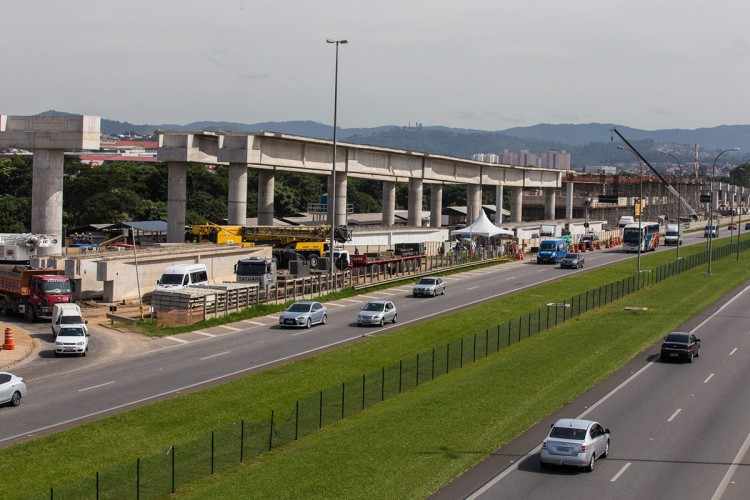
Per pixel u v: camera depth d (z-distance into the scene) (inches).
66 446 1539.1
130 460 1466.5
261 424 1678.2
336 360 2305.6
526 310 3248.0
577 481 1371.8
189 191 7111.2
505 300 3481.8
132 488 1306.6
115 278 3228.3
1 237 3489.2
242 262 3449.8
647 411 1823.3
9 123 3440.0
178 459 1456.7
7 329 2453.2
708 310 3361.2
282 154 4498.0
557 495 1302.9
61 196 3513.8
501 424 1696.6
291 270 3764.8
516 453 1525.6
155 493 1289.4
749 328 2957.7
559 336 2719.0
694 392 2007.9
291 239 4141.2
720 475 1403.8
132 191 6619.1
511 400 1884.8
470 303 3403.1
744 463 1469.0
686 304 3472.0
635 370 2255.2
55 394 1939.0
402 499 1278.3
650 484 1357.0
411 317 3058.6
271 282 3479.3
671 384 2092.8
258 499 1268.5
